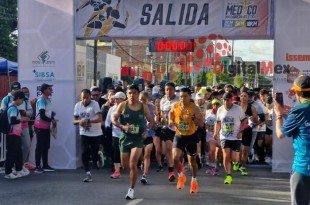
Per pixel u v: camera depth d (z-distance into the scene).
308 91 6.06
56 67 14.49
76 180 12.45
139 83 18.02
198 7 14.23
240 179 12.75
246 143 13.30
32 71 14.59
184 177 11.30
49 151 14.52
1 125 12.48
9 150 12.61
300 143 6.01
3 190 11.06
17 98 12.46
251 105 13.44
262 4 14.05
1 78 23.33
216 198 10.25
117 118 10.34
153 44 14.77
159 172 13.83
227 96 11.91
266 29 14.08
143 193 10.71
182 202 9.79
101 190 11.08
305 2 13.63
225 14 14.16
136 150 10.15
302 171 5.95
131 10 14.38
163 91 17.27
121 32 14.42
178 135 10.73
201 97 14.09
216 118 12.36
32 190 11.07
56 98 14.52
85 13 14.52
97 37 14.51
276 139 13.95
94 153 12.70
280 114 6.30
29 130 14.20
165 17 14.30
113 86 16.72
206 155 14.82
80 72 15.02
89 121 12.32
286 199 10.25
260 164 15.56
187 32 14.27
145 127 10.48
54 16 14.45
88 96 12.51
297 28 13.70
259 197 10.41
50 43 14.50
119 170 12.94
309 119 5.96
